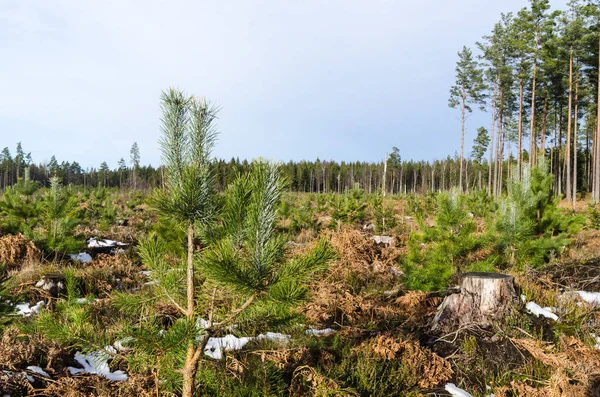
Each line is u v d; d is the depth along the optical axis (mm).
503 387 3730
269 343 4332
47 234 9086
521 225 7395
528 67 40062
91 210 17391
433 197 20594
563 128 48562
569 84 36062
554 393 3430
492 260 6871
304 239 12867
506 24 42469
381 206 15711
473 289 5133
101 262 8758
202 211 2586
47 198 9102
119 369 3887
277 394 3520
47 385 3430
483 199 19031
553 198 8680
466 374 4164
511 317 4949
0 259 7820
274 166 2525
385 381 3982
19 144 98500
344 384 3732
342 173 93812
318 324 5344
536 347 4250
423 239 6883
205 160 2652
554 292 6184
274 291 2529
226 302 3053
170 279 2900
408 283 6723
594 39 34094
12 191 11055
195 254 2688
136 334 2354
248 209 2510
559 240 7551
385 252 8156
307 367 3807
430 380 4078
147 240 3010
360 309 5785
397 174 91062
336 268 6871
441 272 6363
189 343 2518
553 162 48469
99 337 3098
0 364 3514
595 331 4836
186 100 2678
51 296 6223
